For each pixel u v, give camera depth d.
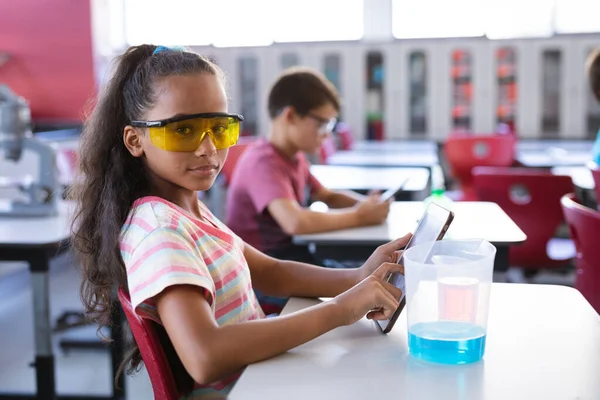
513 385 0.98
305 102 2.39
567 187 2.94
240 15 6.75
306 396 0.96
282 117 2.42
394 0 6.50
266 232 2.40
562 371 1.03
